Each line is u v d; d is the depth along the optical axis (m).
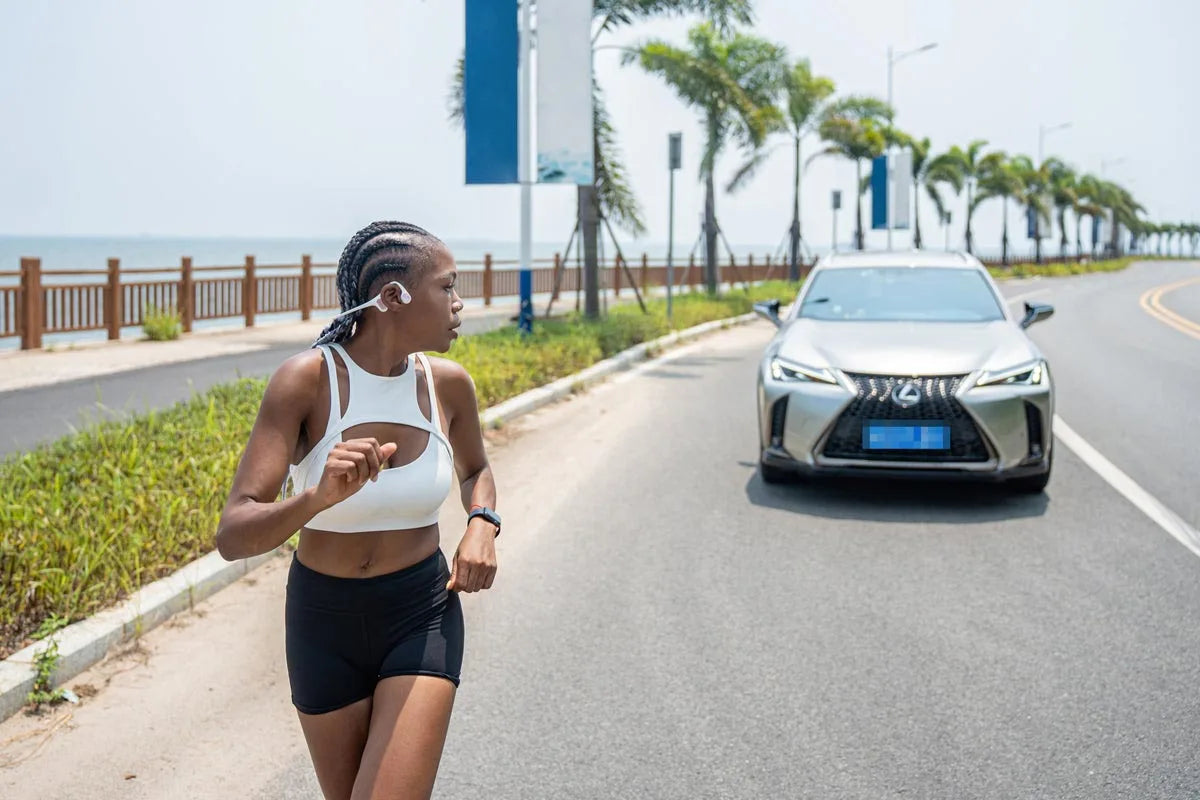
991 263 68.75
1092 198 89.75
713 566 6.12
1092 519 7.06
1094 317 26.23
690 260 33.94
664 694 4.42
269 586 5.63
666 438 9.73
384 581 2.56
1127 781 3.71
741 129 26.84
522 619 5.27
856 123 40.03
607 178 19.00
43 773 3.73
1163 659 4.77
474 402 2.79
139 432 8.34
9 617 4.70
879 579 5.90
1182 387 13.16
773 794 3.63
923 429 7.14
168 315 17.80
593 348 14.67
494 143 14.83
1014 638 5.03
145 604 5.02
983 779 3.73
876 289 8.82
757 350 17.22
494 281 27.22
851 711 4.26
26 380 12.62
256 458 2.45
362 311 2.53
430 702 2.49
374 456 2.25
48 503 6.03
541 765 3.83
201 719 4.14
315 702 2.59
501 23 14.58
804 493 7.79
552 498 7.61
